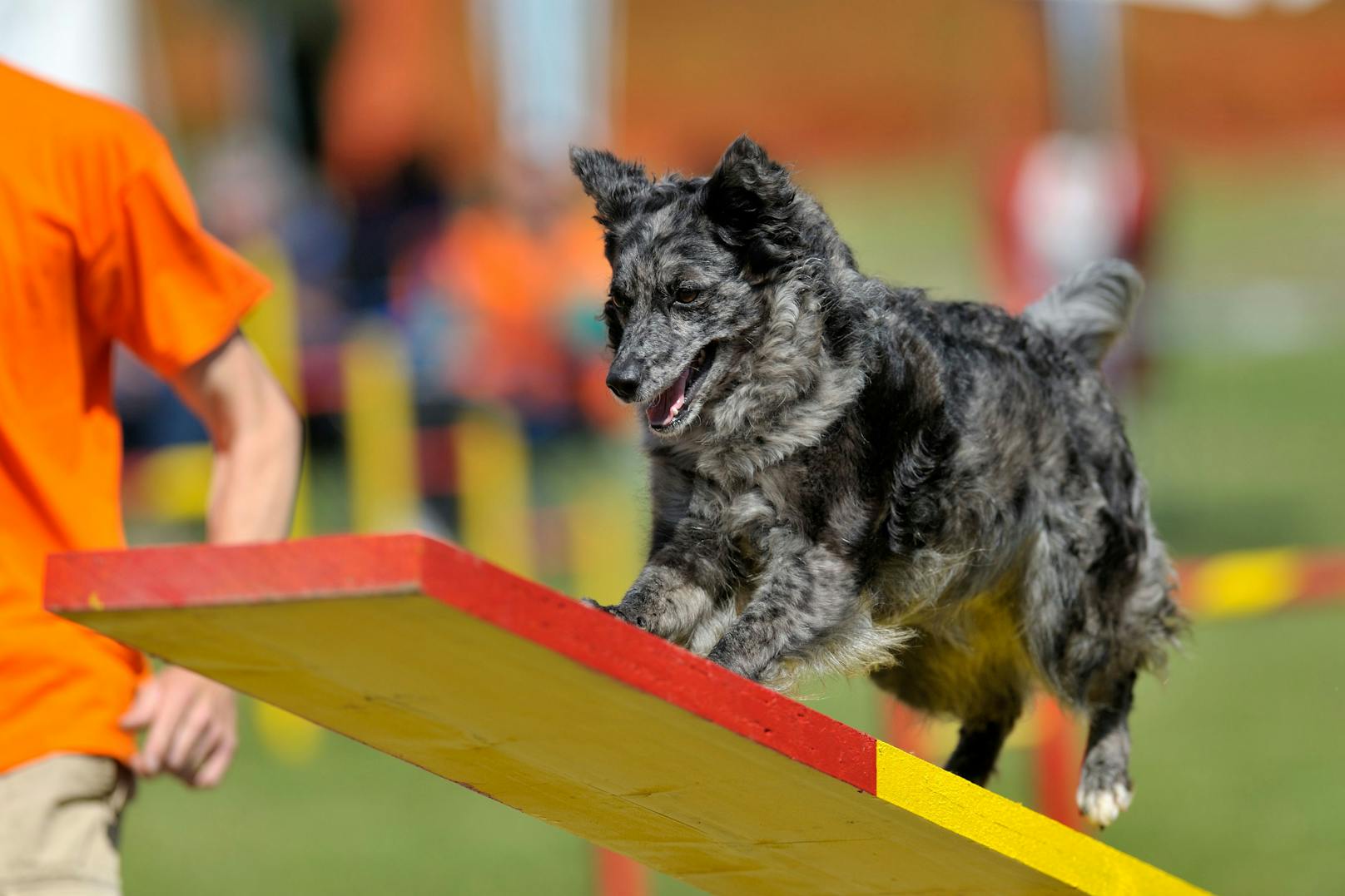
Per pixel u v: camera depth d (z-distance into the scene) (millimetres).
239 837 13578
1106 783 8117
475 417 21078
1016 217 21406
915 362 7238
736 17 54188
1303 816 12906
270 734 16312
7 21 17469
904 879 6555
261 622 4781
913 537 7219
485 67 39906
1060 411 8062
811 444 6988
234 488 6785
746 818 6148
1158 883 6438
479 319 21406
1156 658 8602
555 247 22125
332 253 23328
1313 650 17766
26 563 6141
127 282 6543
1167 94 53281
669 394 7301
